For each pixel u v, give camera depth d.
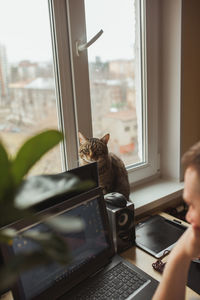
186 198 0.54
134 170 1.48
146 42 1.36
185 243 0.61
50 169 1.13
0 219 0.33
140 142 1.55
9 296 0.77
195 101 1.50
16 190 0.34
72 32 1.08
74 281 0.76
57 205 0.72
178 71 1.38
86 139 1.17
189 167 0.53
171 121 1.49
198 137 1.59
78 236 0.77
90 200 0.82
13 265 0.30
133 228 0.98
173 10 1.32
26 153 0.33
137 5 1.33
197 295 0.74
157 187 1.48
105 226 0.86
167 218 1.20
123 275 0.81
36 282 0.68
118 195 0.98
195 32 1.39
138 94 1.47
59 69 1.08
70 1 1.04
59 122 1.15
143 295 0.73
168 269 0.63
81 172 0.86
